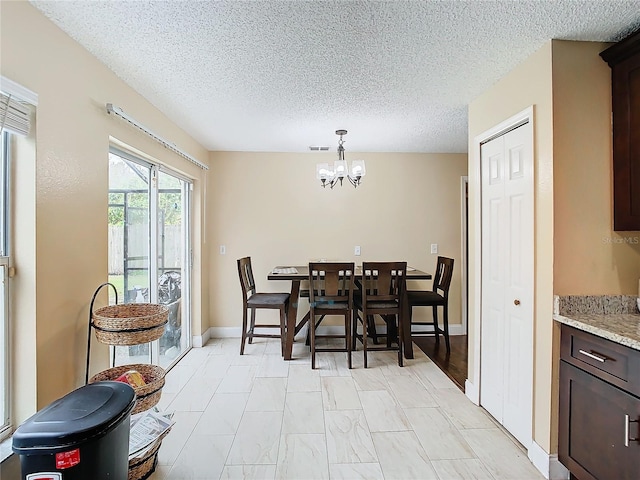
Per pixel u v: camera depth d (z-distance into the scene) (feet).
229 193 14.92
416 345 13.93
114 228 8.32
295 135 12.49
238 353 12.92
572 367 5.95
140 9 5.43
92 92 6.81
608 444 5.23
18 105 5.08
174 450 7.07
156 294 10.31
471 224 9.22
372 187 15.19
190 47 6.59
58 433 3.88
